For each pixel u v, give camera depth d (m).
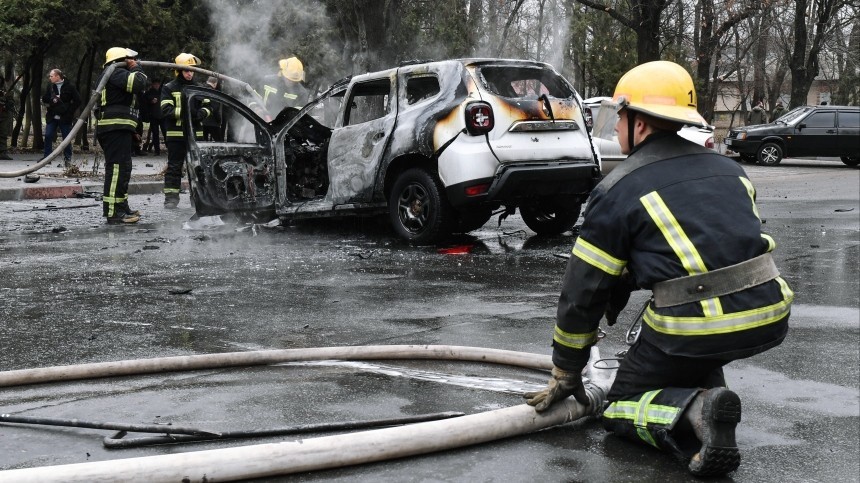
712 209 2.71
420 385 3.78
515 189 8.08
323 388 3.72
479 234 9.66
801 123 24.59
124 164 10.38
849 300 6.09
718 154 2.86
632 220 2.74
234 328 5.02
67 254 7.96
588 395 3.18
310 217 9.44
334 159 9.15
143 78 10.30
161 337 4.77
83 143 24.80
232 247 8.52
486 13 26.80
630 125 2.91
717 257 2.66
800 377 4.16
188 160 9.64
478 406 3.47
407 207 8.62
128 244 8.68
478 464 2.82
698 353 2.69
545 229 9.48
